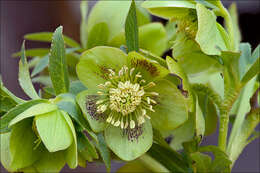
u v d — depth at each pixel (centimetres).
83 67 34
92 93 34
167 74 33
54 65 33
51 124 32
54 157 34
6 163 34
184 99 33
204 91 36
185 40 35
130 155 33
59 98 33
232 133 37
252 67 34
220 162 35
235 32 36
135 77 34
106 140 33
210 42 33
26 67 33
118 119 34
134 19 33
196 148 35
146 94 34
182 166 36
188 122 37
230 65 35
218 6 34
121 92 34
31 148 34
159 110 34
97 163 36
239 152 37
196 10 33
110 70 34
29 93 33
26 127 33
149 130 34
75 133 32
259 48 36
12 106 33
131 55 33
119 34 37
